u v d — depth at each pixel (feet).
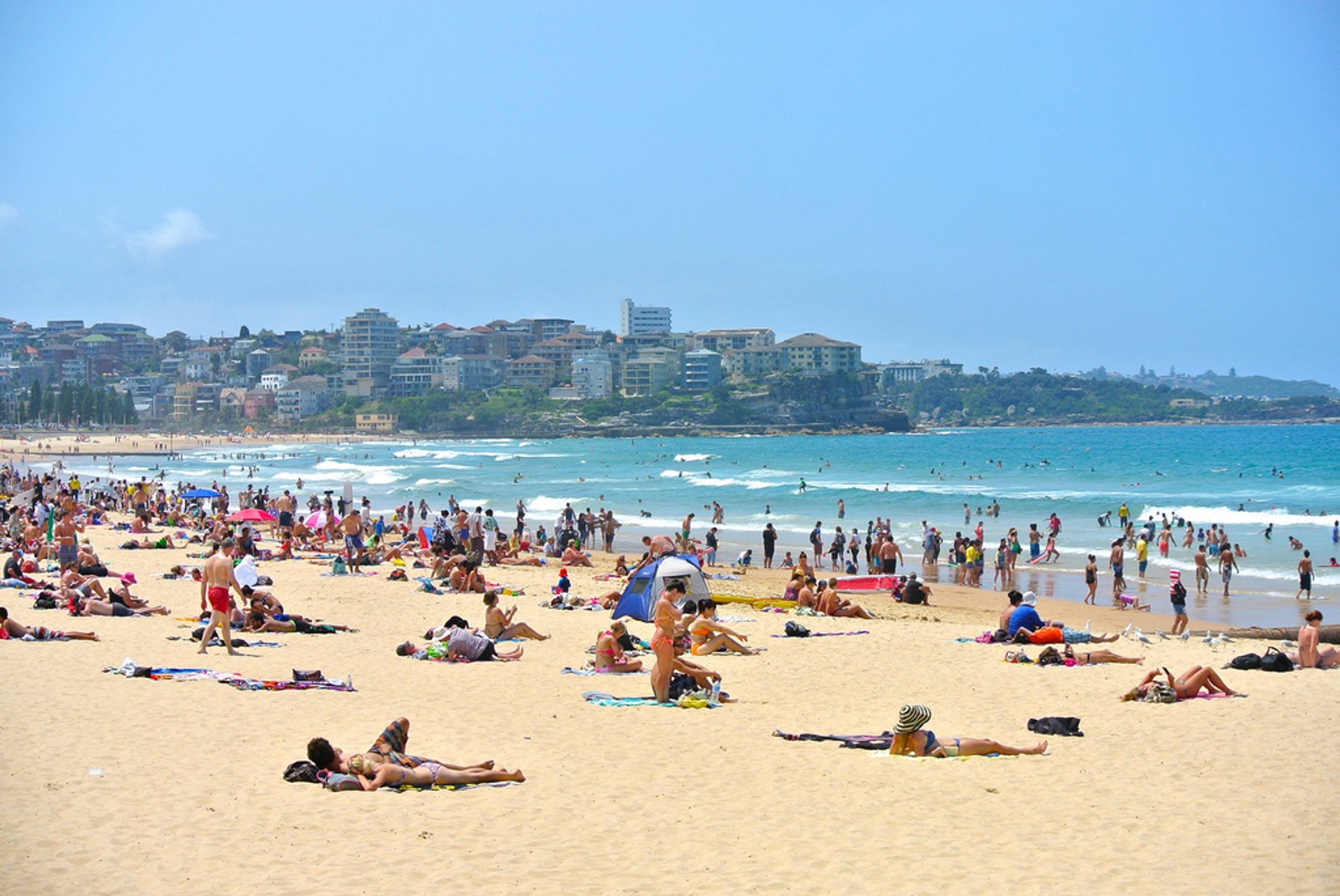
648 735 41.91
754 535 178.19
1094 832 30.37
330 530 135.74
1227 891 26.12
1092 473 342.23
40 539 106.42
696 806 32.78
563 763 37.65
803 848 29.14
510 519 209.97
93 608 68.74
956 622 80.89
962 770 36.94
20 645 57.36
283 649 59.88
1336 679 52.70
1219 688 49.11
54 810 31.14
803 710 46.91
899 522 195.21
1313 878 26.84
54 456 533.14
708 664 58.08
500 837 29.81
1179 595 79.36
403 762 35.04
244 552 111.55
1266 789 34.47
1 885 25.68
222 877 26.63
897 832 30.40
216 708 44.29
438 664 56.44
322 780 34.37
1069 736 41.86
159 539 122.11
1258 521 190.08
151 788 33.42
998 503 220.23
